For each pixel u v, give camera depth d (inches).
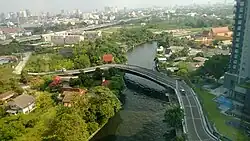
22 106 5708.7
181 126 4835.1
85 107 5147.6
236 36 6053.2
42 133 4749.0
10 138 4485.7
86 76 7677.2
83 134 4448.8
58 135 4180.6
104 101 5359.3
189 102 6048.2
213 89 6924.2
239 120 4874.5
